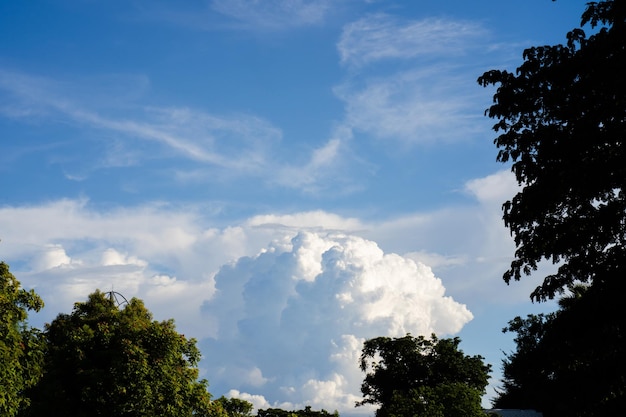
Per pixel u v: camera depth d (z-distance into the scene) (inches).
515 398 2534.5
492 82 952.9
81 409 1182.3
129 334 1238.3
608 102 876.0
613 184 877.2
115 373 1157.7
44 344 1093.1
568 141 885.8
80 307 1498.5
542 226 932.6
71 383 1214.9
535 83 916.0
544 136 901.2
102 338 1259.2
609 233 886.4
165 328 1264.8
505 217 948.0
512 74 943.7
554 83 903.1
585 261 919.0
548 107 919.7
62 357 1240.8
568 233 914.7
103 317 1430.9
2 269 1050.7
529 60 930.7
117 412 1142.3
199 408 1231.5
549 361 1002.7
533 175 917.2
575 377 978.7
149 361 1203.2
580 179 876.6
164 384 1179.3
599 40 875.4
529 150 924.6
